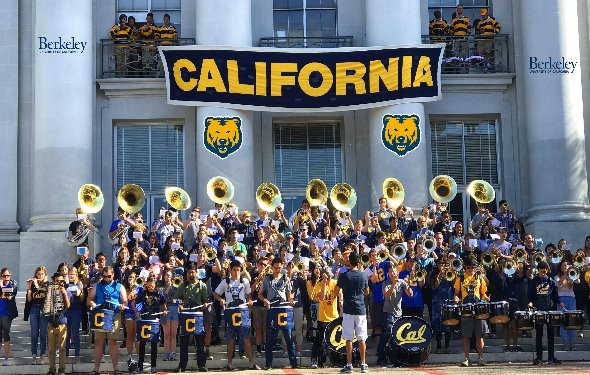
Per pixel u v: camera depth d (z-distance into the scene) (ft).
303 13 94.17
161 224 76.79
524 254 68.69
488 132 93.56
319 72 88.63
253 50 88.22
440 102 92.12
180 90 87.76
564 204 87.15
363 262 65.72
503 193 92.27
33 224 84.89
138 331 63.82
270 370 62.95
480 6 95.04
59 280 64.95
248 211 83.92
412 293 65.57
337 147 93.20
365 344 61.87
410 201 87.35
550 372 56.49
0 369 65.26
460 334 69.26
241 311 64.28
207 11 88.94
